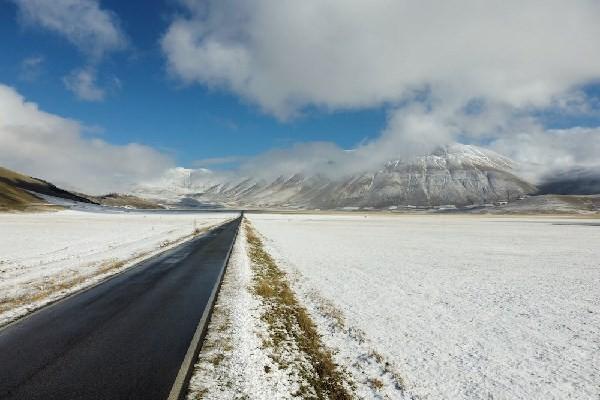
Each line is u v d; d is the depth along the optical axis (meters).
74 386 6.46
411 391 7.25
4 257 25.22
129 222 83.69
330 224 84.94
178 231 54.16
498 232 58.41
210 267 20.94
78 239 39.69
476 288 16.75
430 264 23.86
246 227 63.50
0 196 139.62
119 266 21.36
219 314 11.25
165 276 18.03
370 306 13.33
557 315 12.60
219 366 7.51
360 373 7.97
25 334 9.30
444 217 154.88
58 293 14.23
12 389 6.33
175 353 8.05
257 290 14.81
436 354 9.08
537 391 7.34
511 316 12.43
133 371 7.10
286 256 27.47
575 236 50.12
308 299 14.32
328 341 9.79
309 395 6.73
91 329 9.72
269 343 9.07
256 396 6.42
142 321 10.48
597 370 8.33
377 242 39.59
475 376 7.95
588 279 19.19
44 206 149.75
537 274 20.56
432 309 13.12
